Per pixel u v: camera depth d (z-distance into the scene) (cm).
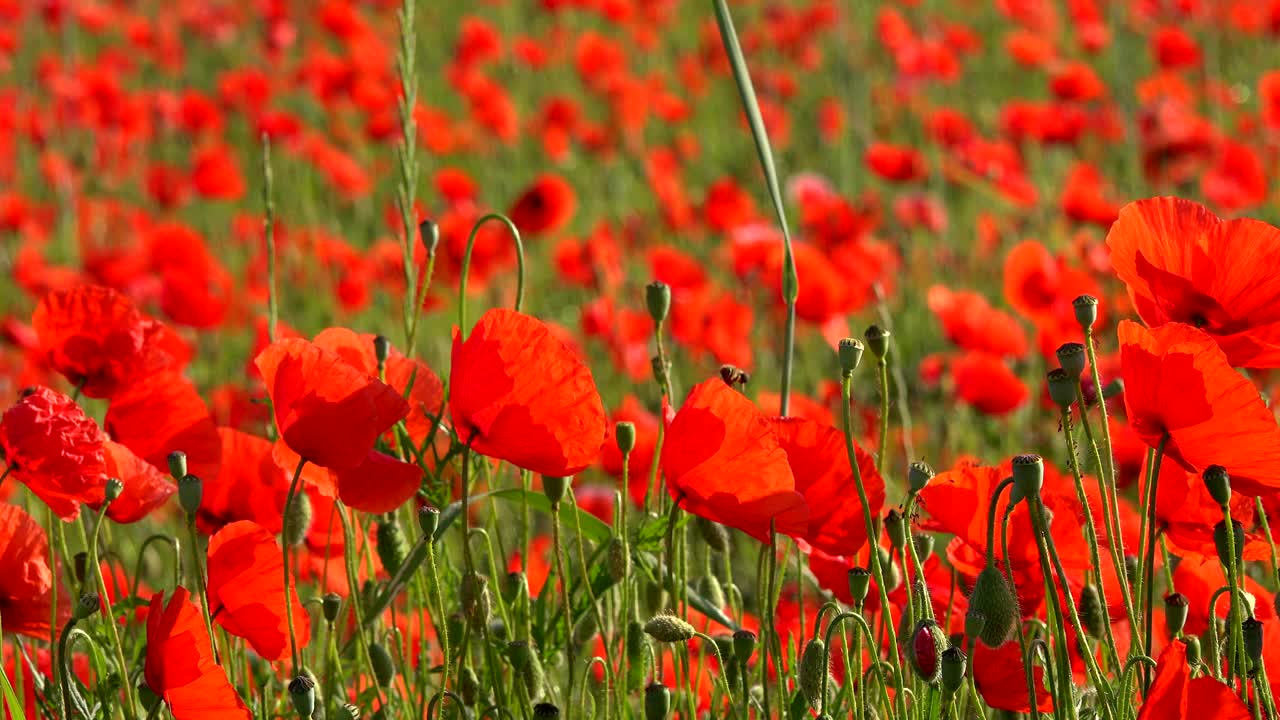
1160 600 504
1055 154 1463
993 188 1184
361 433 312
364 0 2234
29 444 333
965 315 745
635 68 2197
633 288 1116
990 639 276
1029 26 1933
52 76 1630
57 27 1961
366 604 400
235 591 323
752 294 974
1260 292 289
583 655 422
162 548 625
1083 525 330
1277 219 1180
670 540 329
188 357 504
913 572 368
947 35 1828
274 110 1697
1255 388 266
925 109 1677
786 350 387
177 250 1028
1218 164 1190
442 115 1589
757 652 392
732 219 1141
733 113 1862
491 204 1533
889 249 1105
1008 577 281
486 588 335
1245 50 1925
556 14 2058
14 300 1240
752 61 2023
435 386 395
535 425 312
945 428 839
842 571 381
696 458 311
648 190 1561
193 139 1703
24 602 334
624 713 354
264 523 380
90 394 387
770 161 378
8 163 1512
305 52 2252
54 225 1406
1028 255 716
